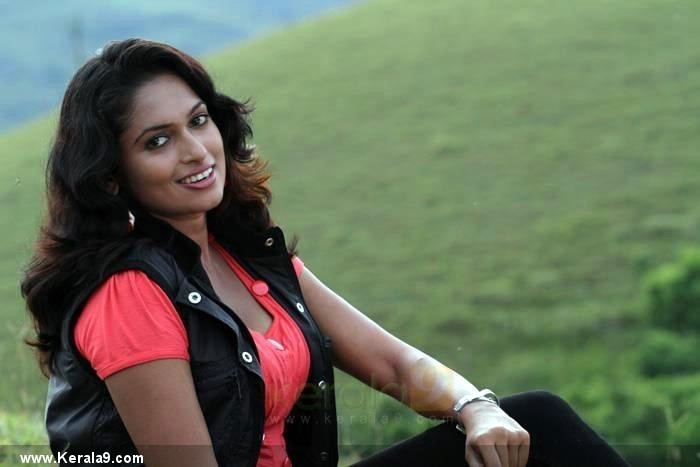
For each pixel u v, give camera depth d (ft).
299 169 148.97
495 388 103.14
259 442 11.23
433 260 123.44
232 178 12.80
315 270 124.16
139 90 11.62
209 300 11.23
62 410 11.19
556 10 182.50
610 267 118.73
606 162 139.23
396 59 176.45
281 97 170.71
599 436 12.29
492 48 173.47
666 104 150.20
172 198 11.78
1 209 141.49
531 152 143.95
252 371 11.15
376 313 114.42
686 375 99.30
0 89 607.78
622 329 108.37
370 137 154.51
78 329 10.99
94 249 11.19
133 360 10.73
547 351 105.40
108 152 11.44
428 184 140.15
